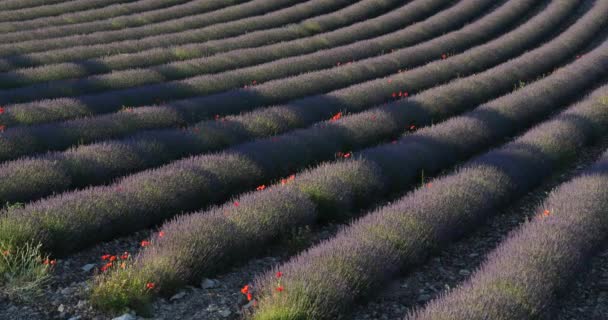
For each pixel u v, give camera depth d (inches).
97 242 238.2
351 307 189.2
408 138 354.9
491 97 497.4
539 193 312.0
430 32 782.5
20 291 189.2
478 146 369.1
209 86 498.3
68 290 195.5
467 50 703.1
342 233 228.4
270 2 955.3
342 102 445.4
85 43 714.2
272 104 466.9
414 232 226.5
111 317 179.5
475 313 160.2
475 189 270.1
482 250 244.1
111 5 982.4
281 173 322.7
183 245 210.4
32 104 414.3
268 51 643.5
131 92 459.2
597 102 437.7
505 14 880.9
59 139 348.8
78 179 294.0
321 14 920.9
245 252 226.1
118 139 352.8
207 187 280.4
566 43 702.5
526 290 177.0
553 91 482.3
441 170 343.0
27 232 211.9
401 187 313.7
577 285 211.5
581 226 225.6
